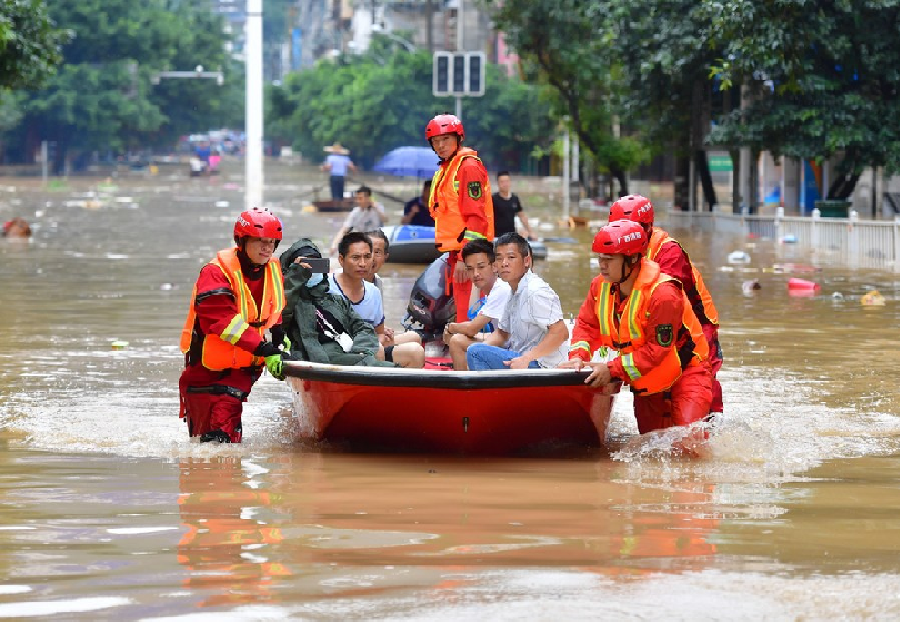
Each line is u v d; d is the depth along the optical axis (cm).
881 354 1279
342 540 571
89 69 9944
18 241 3031
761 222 3375
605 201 5019
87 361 1227
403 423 818
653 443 824
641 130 4462
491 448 823
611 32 3650
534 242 2455
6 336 1408
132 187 7394
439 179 1098
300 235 3238
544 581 494
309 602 467
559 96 4734
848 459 795
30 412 963
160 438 870
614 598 470
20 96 9406
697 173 4153
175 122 11562
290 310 910
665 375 814
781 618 447
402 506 654
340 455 823
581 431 838
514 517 625
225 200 5619
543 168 9338
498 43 10494
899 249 2469
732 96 3722
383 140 9912
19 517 626
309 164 12350
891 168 2961
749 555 539
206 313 842
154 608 462
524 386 791
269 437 888
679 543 564
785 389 1069
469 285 1092
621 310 814
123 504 659
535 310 891
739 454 817
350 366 828
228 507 651
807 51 2975
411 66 9794
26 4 3053
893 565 521
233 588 488
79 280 2069
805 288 1909
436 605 461
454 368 943
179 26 11344
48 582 500
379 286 1061
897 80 2884
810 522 612
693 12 3092
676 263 847
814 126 2922
